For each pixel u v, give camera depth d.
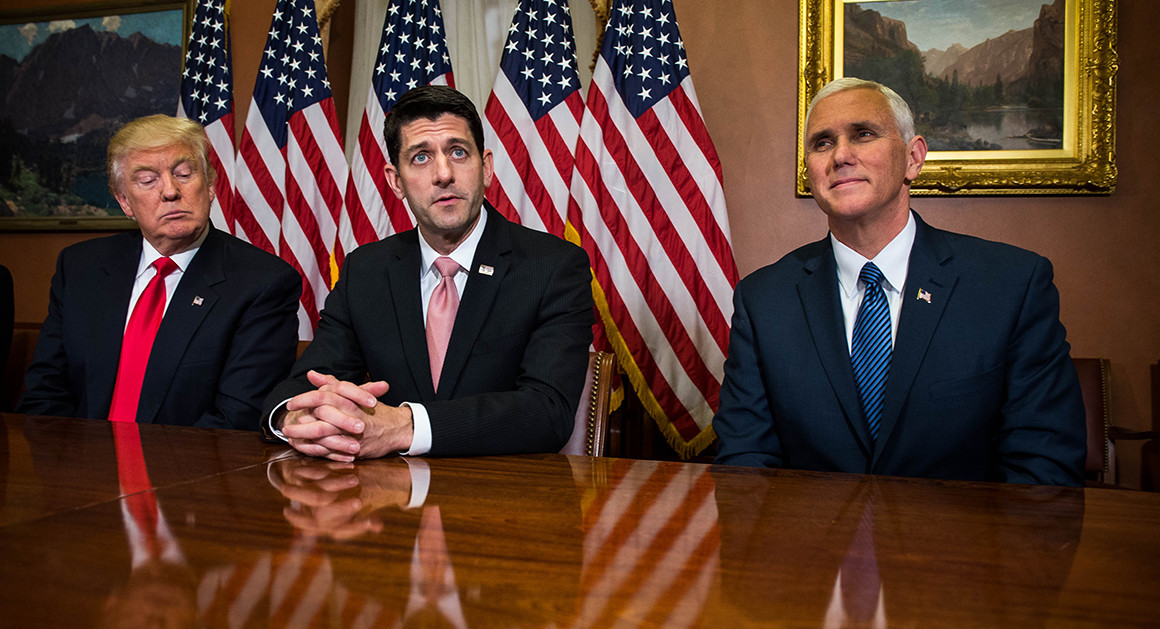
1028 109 3.35
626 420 3.58
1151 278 3.24
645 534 0.81
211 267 2.26
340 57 4.29
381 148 3.50
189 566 0.67
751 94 3.63
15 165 4.50
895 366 1.68
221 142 3.86
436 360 1.90
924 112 3.46
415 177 1.87
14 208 4.50
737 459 1.79
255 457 1.25
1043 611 0.59
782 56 3.61
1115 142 3.27
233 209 3.76
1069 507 0.96
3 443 1.33
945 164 3.42
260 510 0.88
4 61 4.53
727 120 3.66
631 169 3.27
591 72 3.82
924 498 1.01
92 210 4.41
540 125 3.36
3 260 4.52
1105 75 3.25
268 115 3.77
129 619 0.54
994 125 3.39
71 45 4.45
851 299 1.85
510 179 3.31
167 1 4.30
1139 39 3.27
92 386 2.18
